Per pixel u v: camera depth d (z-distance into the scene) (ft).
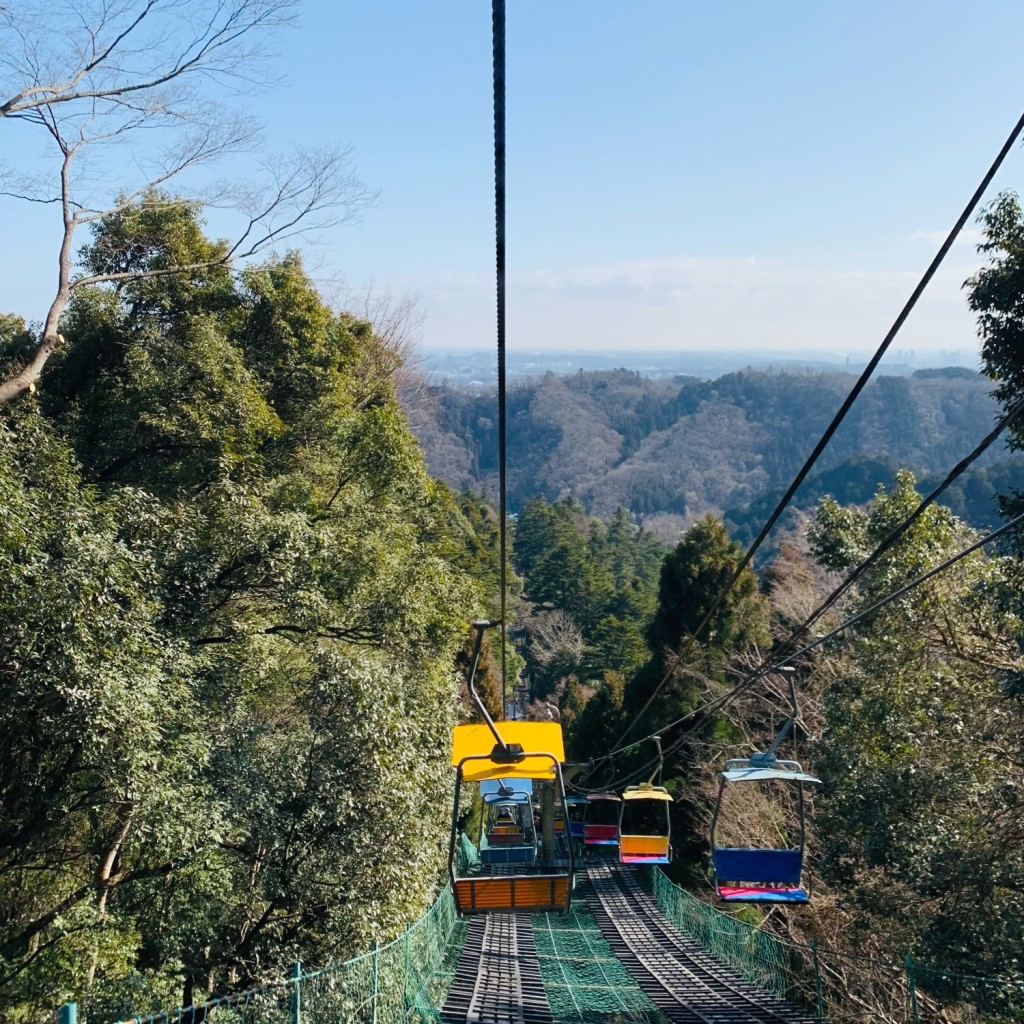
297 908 41.14
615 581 269.64
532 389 587.68
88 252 65.31
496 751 28.09
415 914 46.03
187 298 65.26
